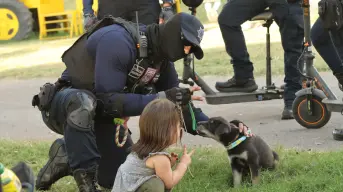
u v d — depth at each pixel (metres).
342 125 10.91
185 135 11.07
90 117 7.10
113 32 7.20
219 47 21.81
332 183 7.20
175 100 7.05
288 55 11.49
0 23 30.47
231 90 11.73
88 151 7.14
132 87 7.44
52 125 7.59
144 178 6.17
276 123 11.55
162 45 7.13
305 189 7.18
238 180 7.80
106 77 7.11
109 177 7.99
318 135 10.37
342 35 9.73
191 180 8.02
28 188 5.40
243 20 11.26
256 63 17.88
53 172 7.96
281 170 8.02
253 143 7.72
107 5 9.26
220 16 11.33
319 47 10.46
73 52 7.62
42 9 30.80
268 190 7.23
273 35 23.09
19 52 25.75
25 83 18.61
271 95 11.80
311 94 10.60
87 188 7.17
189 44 7.03
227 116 12.61
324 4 9.40
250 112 12.79
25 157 9.92
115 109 7.09
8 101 16.06
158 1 9.38
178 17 7.05
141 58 7.20
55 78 19.16
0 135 12.26
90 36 7.38
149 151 6.18
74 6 37.59
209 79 16.61
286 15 11.19
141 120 6.21
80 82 7.54
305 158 8.41
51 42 28.69
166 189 6.34
